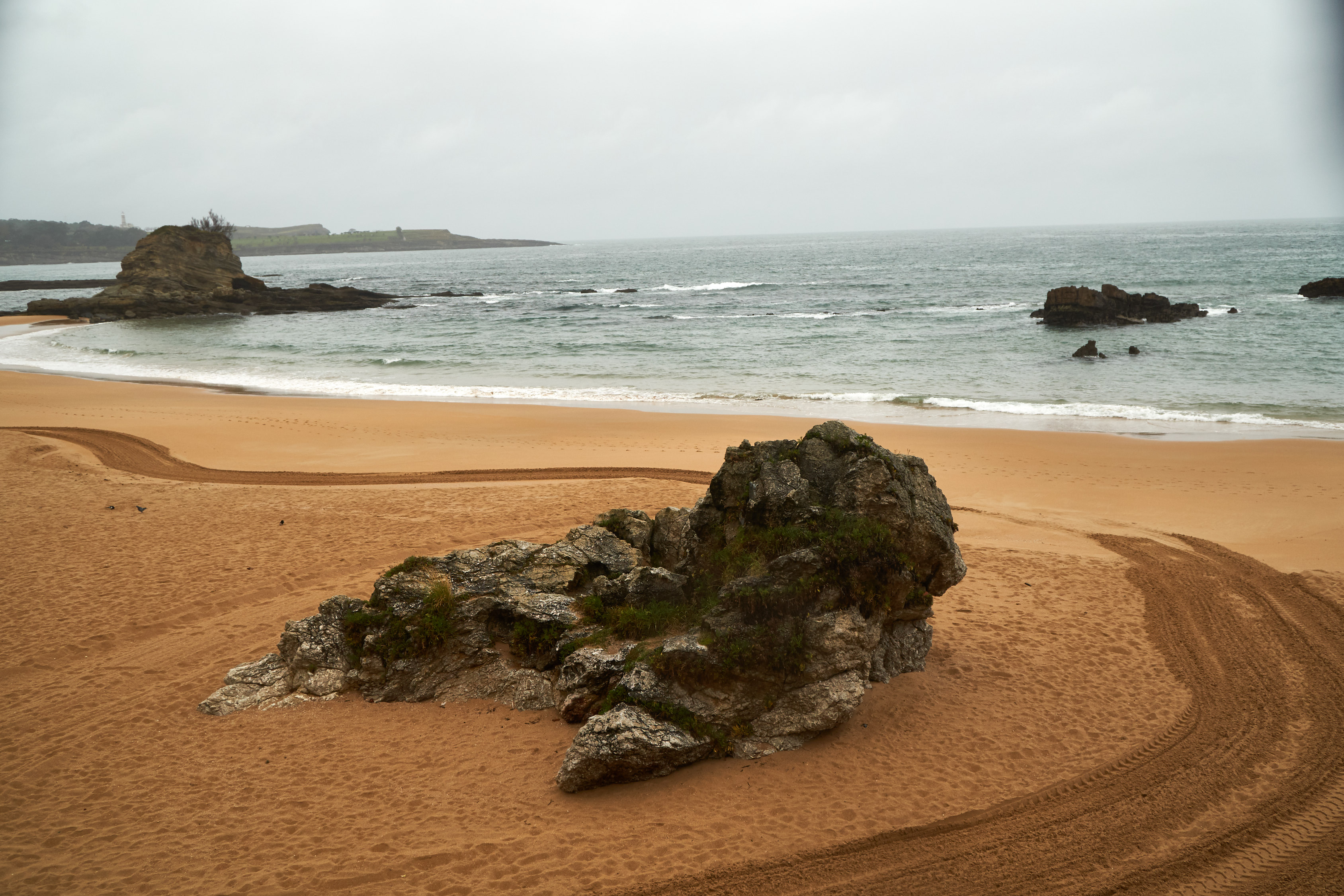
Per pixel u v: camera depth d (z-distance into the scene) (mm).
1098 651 10273
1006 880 6297
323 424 25578
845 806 7078
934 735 8234
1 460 20438
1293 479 18031
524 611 9344
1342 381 30219
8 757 8094
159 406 29109
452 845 6641
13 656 10164
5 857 6609
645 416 26516
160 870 6438
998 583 12695
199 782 7645
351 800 7316
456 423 25703
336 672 9312
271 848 6684
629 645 8609
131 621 11195
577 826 6855
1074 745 8109
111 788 7578
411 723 8586
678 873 6273
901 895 6125
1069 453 20828
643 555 10906
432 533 14875
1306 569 12828
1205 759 7852
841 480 8836
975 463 20188
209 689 9445
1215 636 10625
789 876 6277
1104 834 6809
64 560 13430
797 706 7957
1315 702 8883
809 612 8078
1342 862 6426
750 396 30625
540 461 20891
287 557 13664
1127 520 15992
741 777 7457
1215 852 6586
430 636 9156
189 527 15242
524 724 8492
